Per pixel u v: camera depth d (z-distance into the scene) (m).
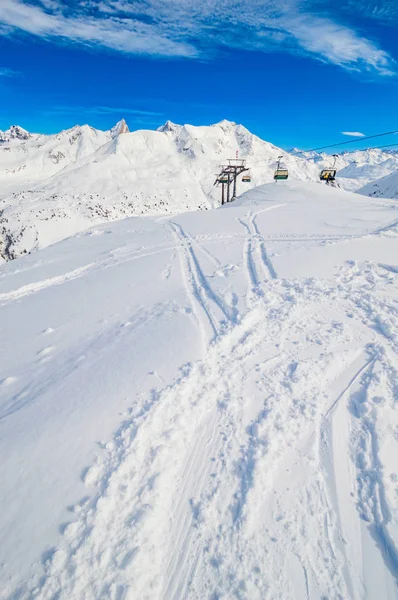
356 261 9.00
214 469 3.29
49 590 2.26
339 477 3.20
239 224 16.23
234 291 7.73
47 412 3.94
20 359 5.76
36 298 9.11
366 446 3.50
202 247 12.61
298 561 2.54
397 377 4.41
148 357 5.02
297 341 5.36
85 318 7.31
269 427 3.72
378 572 2.48
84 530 2.62
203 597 2.34
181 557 2.58
